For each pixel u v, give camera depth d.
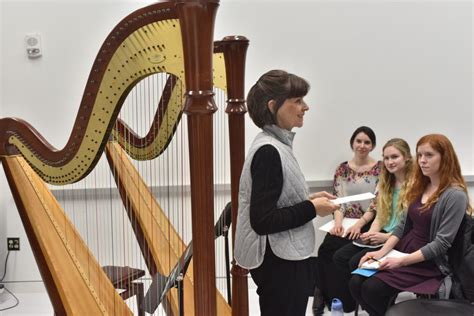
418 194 2.47
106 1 3.46
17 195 1.73
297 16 3.51
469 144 3.61
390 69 3.55
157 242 2.45
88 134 1.46
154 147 2.01
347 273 2.90
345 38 3.53
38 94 3.53
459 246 2.21
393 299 2.38
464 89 3.57
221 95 2.28
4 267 3.59
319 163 3.61
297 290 1.53
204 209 1.15
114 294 1.98
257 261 1.51
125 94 1.31
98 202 3.28
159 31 1.16
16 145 1.69
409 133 3.61
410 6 3.49
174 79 1.78
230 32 3.52
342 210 3.23
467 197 2.27
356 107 3.58
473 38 3.52
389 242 2.55
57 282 1.79
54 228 1.86
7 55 3.49
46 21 3.47
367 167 3.28
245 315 1.91
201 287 1.18
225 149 2.34
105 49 1.29
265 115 1.55
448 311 2.00
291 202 1.50
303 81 1.53
